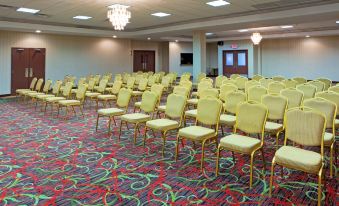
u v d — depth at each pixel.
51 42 13.77
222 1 7.88
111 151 4.74
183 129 4.20
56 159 4.37
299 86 5.93
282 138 5.24
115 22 7.84
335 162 4.01
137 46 17.62
